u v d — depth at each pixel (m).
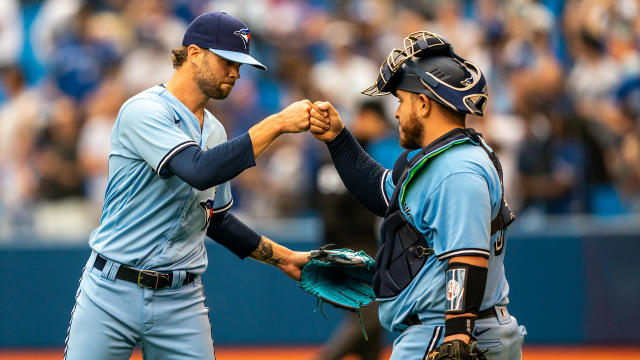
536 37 34.62
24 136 33.03
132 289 12.40
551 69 33.94
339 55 35.12
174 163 11.68
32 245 27.91
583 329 27.77
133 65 34.88
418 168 10.91
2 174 32.25
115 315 12.36
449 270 10.35
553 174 31.11
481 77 11.19
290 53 35.47
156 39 35.28
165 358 12.83
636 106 32.97
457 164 10.63
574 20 34.34
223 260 27.80
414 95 11.25
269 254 14.30
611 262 27.81
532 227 29.06
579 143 32.28
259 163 31.25
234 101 33.88
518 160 31.11
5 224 30.73
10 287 27.81
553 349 27.69
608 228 28.03
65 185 32.06
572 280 27.84
